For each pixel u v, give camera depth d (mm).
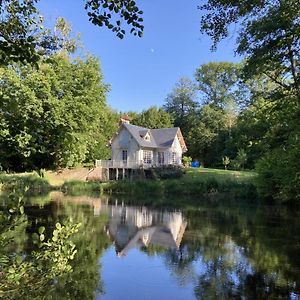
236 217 20781
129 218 20188
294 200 26219
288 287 8812
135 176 44094
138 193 35812
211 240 14297
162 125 69750
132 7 3150
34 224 15453
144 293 8383
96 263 10734
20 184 4031
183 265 10750
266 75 14391
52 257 3646
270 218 20391
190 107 74625
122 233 15656
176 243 13750
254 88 17500
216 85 66000
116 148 48531
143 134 48625
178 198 32312
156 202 29078
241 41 12188
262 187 26828
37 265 3602
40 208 22016
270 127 14344
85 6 3205
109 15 3217
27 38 3150
